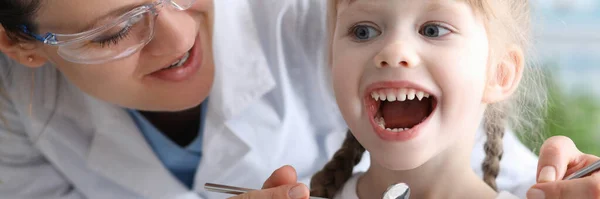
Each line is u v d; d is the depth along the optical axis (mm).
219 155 1097
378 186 816
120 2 843
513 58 772
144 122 1094
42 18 873
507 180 967
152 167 1125
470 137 778
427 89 693
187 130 1139
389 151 712
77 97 1112
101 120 1089
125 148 1118
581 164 763
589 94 1630
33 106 1106
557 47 1610
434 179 778
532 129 985
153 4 837
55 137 1135
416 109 740
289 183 779
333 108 1104
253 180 1136
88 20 853
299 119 1146
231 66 1041
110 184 1184
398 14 704
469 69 703
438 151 729
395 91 702
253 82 1065
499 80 765
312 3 1063
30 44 938
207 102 1072
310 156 1161
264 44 1089
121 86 954
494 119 867
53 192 1213
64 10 851
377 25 724
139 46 866
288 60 1109
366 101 725
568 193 638
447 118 710
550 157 742
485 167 878
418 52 695
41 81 1106
